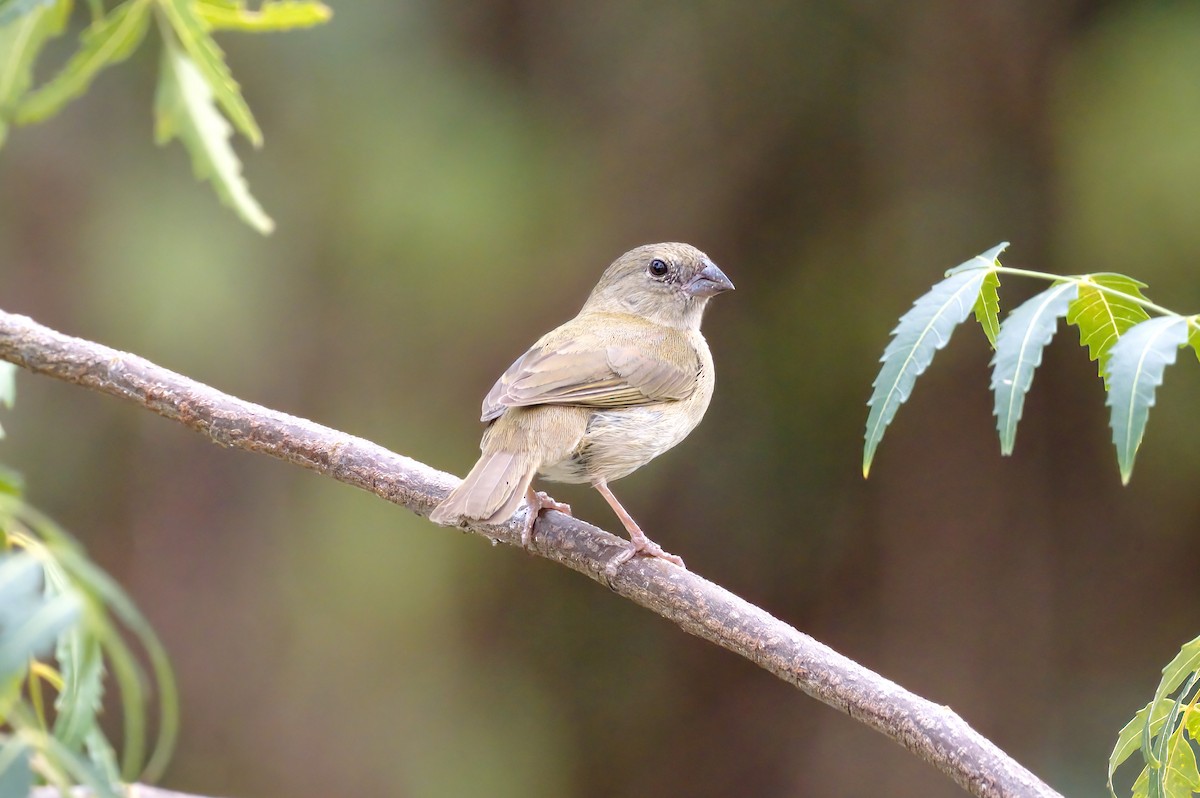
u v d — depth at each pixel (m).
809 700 14.25
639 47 13.88
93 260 12.61
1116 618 13.88
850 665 5.12
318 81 12.70
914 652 14.04
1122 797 13.20
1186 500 13.59
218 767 13.23
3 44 5.58
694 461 14.09
